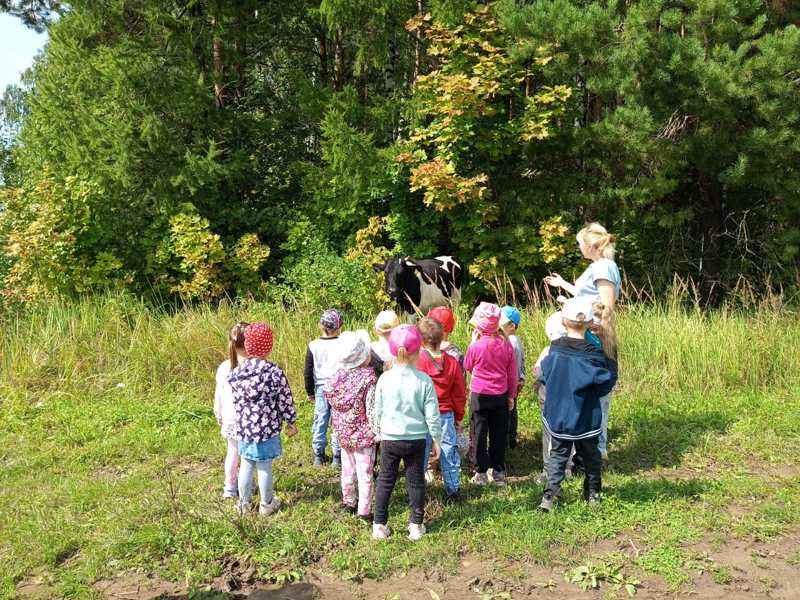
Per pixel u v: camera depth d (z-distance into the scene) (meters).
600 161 11.79
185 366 8.77
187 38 13.68
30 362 8.51
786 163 10.73
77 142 13.19
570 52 11.20
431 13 13.20
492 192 13.12
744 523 4.86
